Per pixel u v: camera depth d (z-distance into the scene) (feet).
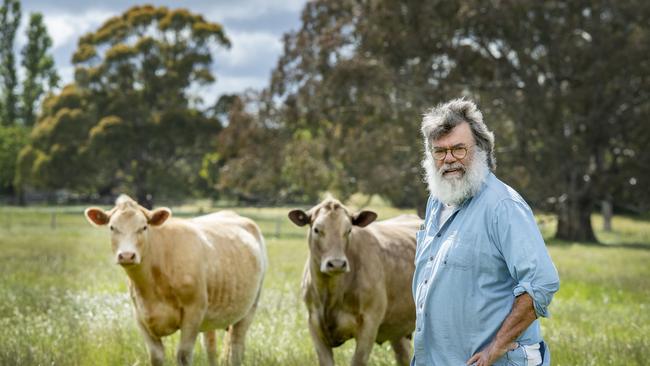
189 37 225.56
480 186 13.71
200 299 23.94
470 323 13.48
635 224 187.42
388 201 196.95
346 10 131.23
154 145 221.87
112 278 48.47
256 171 139.95
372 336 22.79
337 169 136.36
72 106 225.97
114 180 238.27
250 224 29.53
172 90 222.48
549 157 120.57
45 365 23.25
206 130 218.79
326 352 22.86
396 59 120.37
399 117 118.62
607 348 26.68
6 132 264.52
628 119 121.80
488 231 13.43
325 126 136.98
